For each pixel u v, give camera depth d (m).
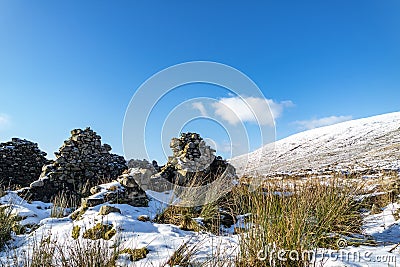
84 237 4.15
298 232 3.16
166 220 5.09
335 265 3.03
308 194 4.27
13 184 10.16
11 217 5.04
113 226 4.24
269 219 3.41
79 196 8.57
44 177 8.76
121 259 3.39
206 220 4.91
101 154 9.91
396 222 4.96
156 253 3.49
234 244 3.71
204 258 3.33
